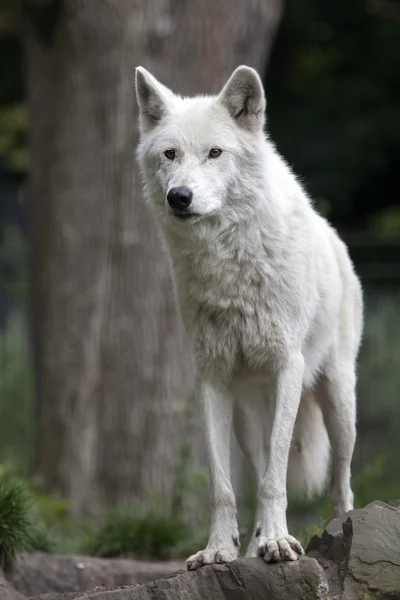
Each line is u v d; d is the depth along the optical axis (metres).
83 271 13.99
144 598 6.59
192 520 12.52
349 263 8.92
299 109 24.22
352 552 6.57
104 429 13.82
